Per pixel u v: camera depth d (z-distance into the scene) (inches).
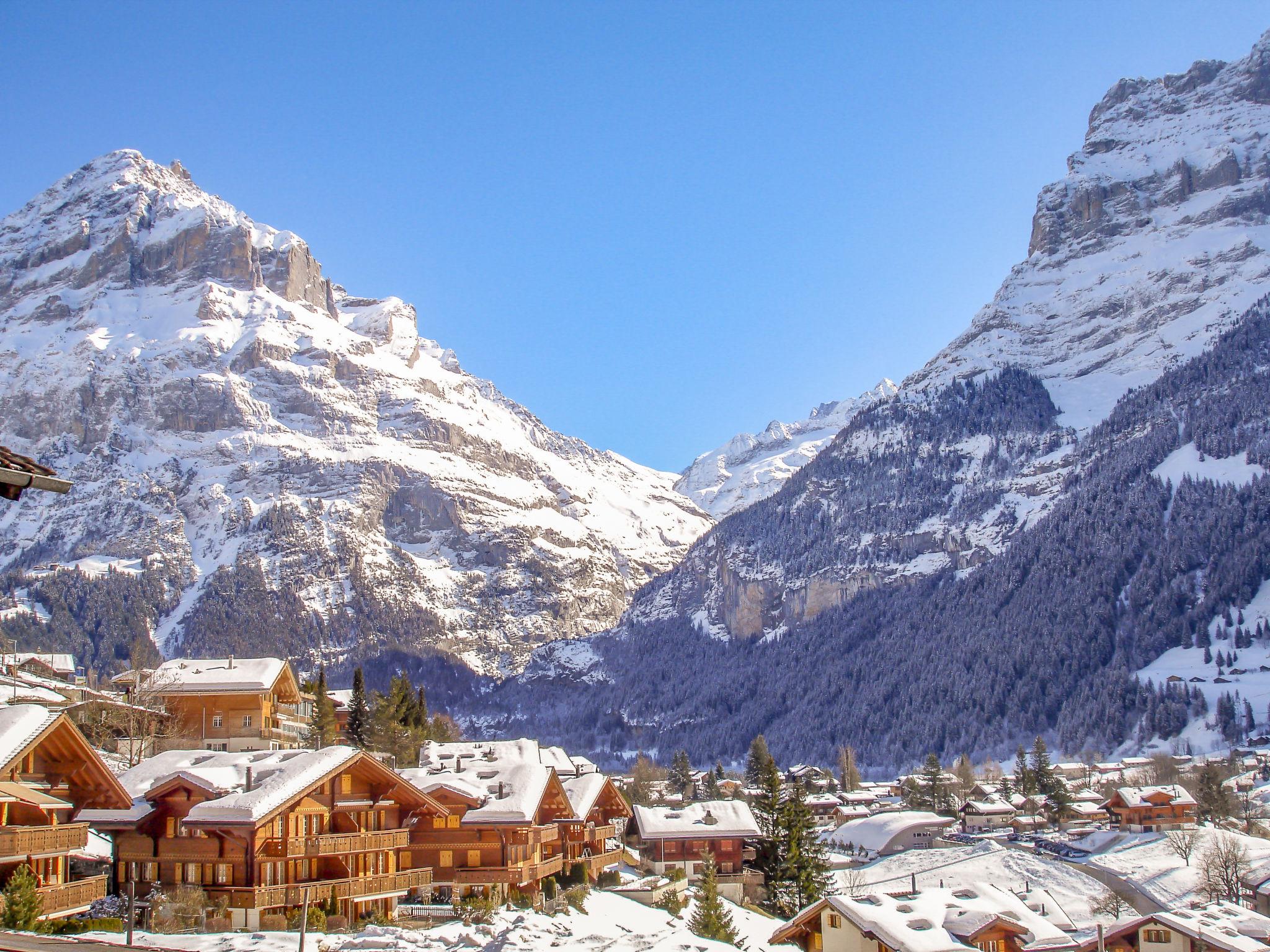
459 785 3484.3
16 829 2239.2
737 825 4638.3
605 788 4298.7
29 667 6501.0
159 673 5300.2
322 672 6289.4
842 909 3312.0
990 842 6998.0
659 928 3442.4
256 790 2839.6
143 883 2802.7
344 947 2573.8
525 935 2878.9
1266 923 3973.9
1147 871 6318.9
